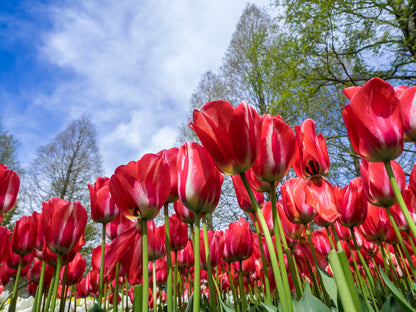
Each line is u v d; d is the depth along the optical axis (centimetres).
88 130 2523
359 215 115
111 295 200
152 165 82
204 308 128
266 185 110
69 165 2314
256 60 1545
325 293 105
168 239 98
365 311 71
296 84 1027
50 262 119
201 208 83
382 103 79
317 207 88
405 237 169
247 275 177
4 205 122
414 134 84
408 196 123
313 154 94
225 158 77
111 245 79
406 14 786
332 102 1061
